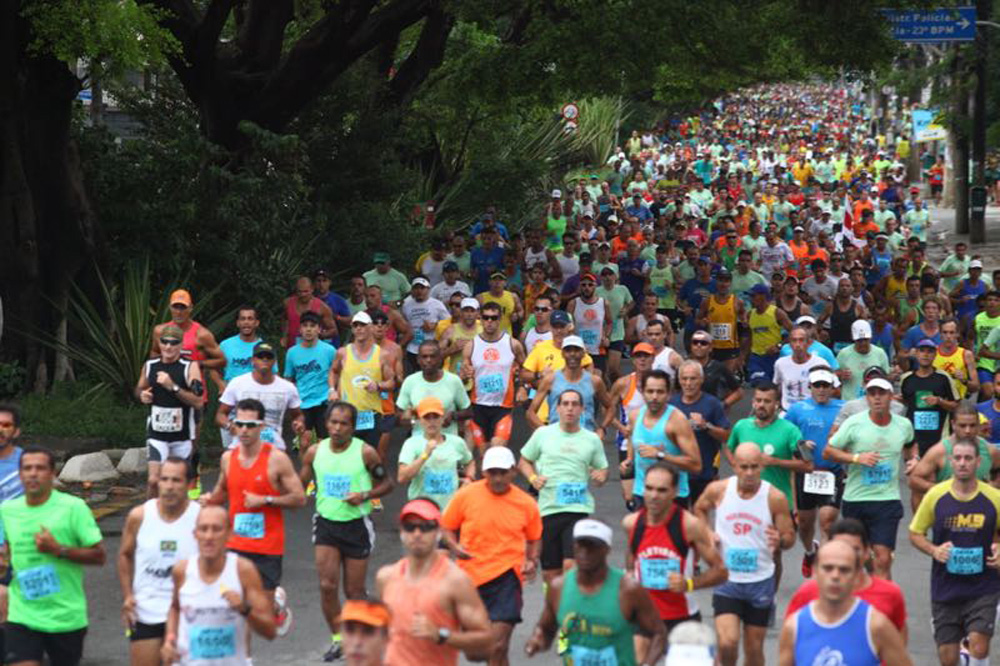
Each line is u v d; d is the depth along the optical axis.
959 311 44.66
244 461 19.28
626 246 53.34
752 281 45.50
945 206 106.69
